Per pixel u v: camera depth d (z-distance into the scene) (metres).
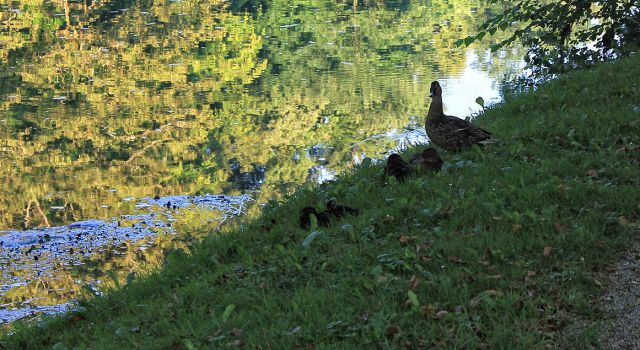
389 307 6.45
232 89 29.23
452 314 6.13
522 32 16.45
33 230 14.21
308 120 24.00
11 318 10.40
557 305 6.23
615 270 6.71
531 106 12.70
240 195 16.22
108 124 24.05
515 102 13.34
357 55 36.41
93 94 28.36
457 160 10.30
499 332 5.84
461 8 54.06
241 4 53.53
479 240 7.43
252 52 37.31
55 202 16.16
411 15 50.88
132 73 32.12
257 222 10.09
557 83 13.93
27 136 22.55
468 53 36.34
